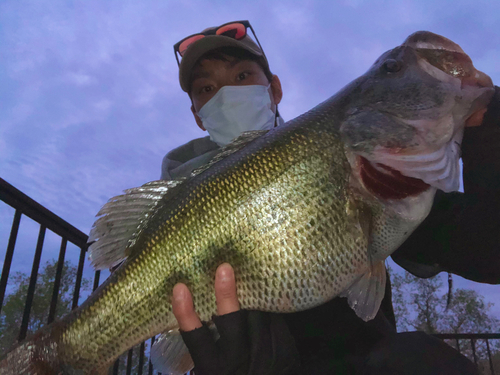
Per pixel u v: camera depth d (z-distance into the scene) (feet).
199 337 0.92
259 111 1.81
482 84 0.96
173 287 0.97
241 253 0.94
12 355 1.03
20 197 1.29
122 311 1.02
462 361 1.00
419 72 1.00
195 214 1.00
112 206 1.09
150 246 1.03
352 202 0.93
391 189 0.95
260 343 0.93
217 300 0.93
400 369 0.97
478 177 0.97
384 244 0.95
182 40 2.16
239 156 1.02
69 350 1.04
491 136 0.94
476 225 1.01
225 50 1.83
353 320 1.11
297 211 0.93
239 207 0.96
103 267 1.07
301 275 0.91
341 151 0.96
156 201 1.09
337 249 0.91
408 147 0.95
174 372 1.03
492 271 1.04
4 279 1.21
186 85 1.99
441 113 0.96
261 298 0.92
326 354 1.09
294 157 0.97
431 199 0.96
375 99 1.00
